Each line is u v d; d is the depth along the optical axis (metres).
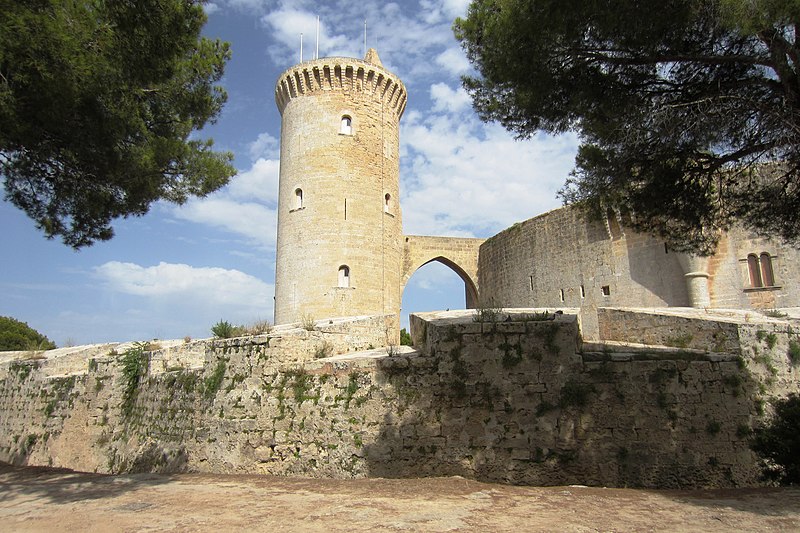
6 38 8.64
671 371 12.88
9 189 12.63
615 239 31.88
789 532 7.61
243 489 11.98
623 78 11.49
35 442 24.27
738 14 8.64
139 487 12.73
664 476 12.22
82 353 26.08
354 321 17.80
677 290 28.23
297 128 37.59
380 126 38.59
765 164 11.62
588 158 13.09
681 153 11.52
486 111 14.66
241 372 15.59
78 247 14.13
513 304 40.88
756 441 11.83
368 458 13.12
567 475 12.34
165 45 11.23
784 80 9.70
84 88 9.85
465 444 12.80
